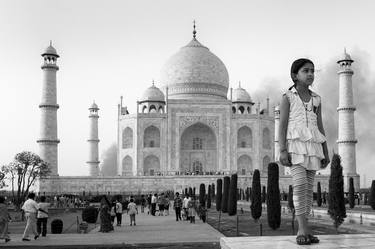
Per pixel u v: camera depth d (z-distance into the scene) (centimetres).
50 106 13312
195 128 15550
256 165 14800
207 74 16512
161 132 14712
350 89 12681
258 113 15250
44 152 13175
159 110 16050
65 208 8844
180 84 16450
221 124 14900
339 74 12812
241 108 16662
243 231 4422
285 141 1345
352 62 12744
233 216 6612
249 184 13238
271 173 4462
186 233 4256
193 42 17425
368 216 4984
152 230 4647
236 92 16788
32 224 3634
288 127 1352
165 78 16812
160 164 14588
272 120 15288
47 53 13362
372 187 7050
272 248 1199
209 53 17062
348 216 5438
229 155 14775
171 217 6931
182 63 16588
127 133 15138
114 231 4531
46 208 3984
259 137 14900
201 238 3750
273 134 15300
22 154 10069
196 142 15562
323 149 1392
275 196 4438
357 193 11369
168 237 3862
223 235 4038
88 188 12756
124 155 14925
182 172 14625
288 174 14325
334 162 4031
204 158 15488
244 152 14838
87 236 3978
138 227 5088
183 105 14862
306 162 1323
